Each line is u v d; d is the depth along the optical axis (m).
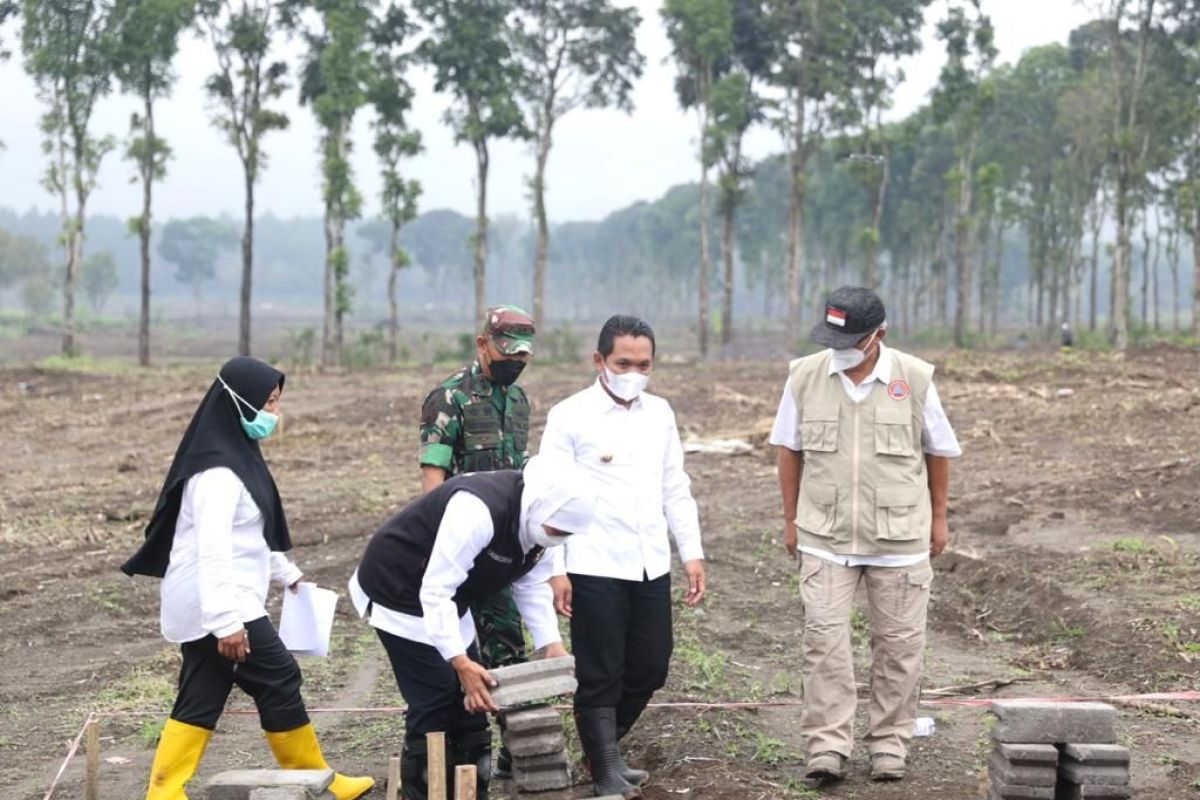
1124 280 47.41
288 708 5.28
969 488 15.10
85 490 17.08
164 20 43.38
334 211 46.97
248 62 46.50
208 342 93.31
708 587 10.66
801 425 5.79
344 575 11.48
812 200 86.25
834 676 5.62
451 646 4.91
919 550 5.66
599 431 5.39
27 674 8.55
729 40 52.94
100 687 8.20
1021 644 8.77
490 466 5.76
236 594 5.07
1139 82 47.53
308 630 5.56
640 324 5.39
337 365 45.81
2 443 23.08
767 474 17.08
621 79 53.31
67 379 35.66
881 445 5.62
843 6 53.66
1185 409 20.48
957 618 9.51
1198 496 12.73
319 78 50.25
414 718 5.20
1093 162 64.75
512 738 5.02
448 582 4.91
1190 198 54.12
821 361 5.75
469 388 5.78
